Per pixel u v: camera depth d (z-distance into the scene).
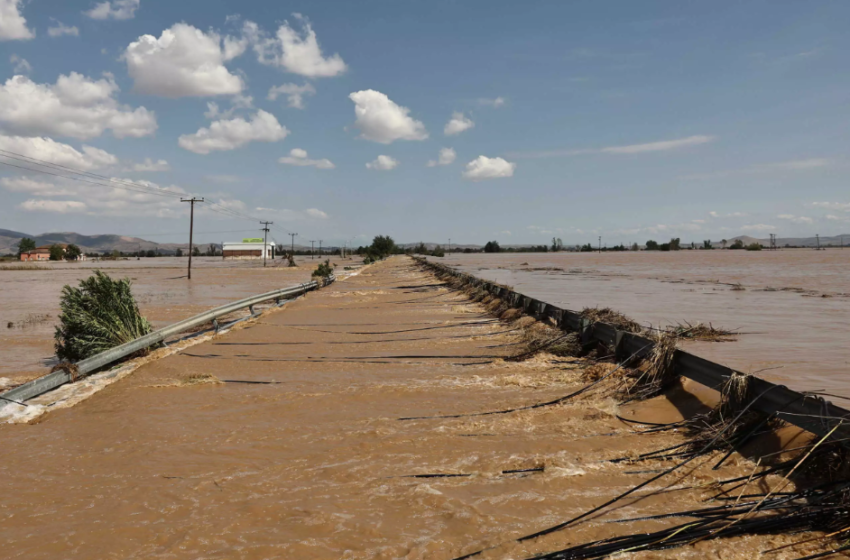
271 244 135.62
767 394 5.76
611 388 7.95
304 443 6.18
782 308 20.28
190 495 4.91
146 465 5.66
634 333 9.70
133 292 32.69
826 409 4.94
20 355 13.16
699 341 13.08
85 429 7.00
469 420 6.86
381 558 3.84
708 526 4.10
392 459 5.63
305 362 11.08
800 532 3.99
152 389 8.91
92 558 3.96
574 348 10.99
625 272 49.66
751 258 89.88
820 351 11.68
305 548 3.98
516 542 3.98
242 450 6.02
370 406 7.69
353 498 4.76
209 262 110.62
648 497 4.63
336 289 32.25
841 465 4.56
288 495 4.86
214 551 3.98
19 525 4.49
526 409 7.25
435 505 4.59
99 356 10.34
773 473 4.85
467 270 56.09
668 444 5.80
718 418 6.15
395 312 19.56
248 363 11.06
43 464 5.81
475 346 12.32
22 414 7.79
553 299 24.38
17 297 29.70
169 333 13.30
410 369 10.17
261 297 20.23
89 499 4.92
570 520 4.29
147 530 4.32
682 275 43.78
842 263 64.88
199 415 7.42
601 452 5.62
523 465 5.37
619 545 3.90
